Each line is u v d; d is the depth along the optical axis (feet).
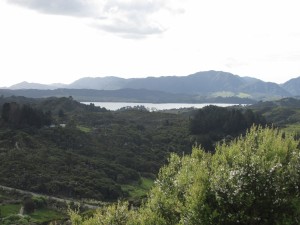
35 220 224.53
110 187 303.07
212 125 446.19
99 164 355.56
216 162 45.68
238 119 424.87
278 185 39.86
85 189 293.02
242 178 39.83
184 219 41.37
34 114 429.38
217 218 39.17
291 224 37.99
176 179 50.31
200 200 39.91
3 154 332.80
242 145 47.62
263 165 40.57
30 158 332.80
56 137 409.49
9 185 287.89
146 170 378.53
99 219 56.13
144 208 54.49
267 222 39.47
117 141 445.78
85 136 437.58
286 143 45.85
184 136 465.06
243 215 38.63
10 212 236.63
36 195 272.92
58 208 252.83
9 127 402.72
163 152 424.87
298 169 42.06
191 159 52.26
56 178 305.32
